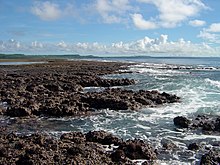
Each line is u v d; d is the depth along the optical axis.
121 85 47.31
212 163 15.61
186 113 28.41
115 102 30.62
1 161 14.95
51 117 27.42
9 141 18.02
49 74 58.78
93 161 15.04
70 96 33.75
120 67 85.81
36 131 22.80
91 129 23.39
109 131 22.75
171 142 19.69
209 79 51.50
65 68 78.75
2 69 77.81
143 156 16.66
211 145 19.22
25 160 14.82
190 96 36.53
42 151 15.53
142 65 101.31
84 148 16.34
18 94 35.72
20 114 27.53
